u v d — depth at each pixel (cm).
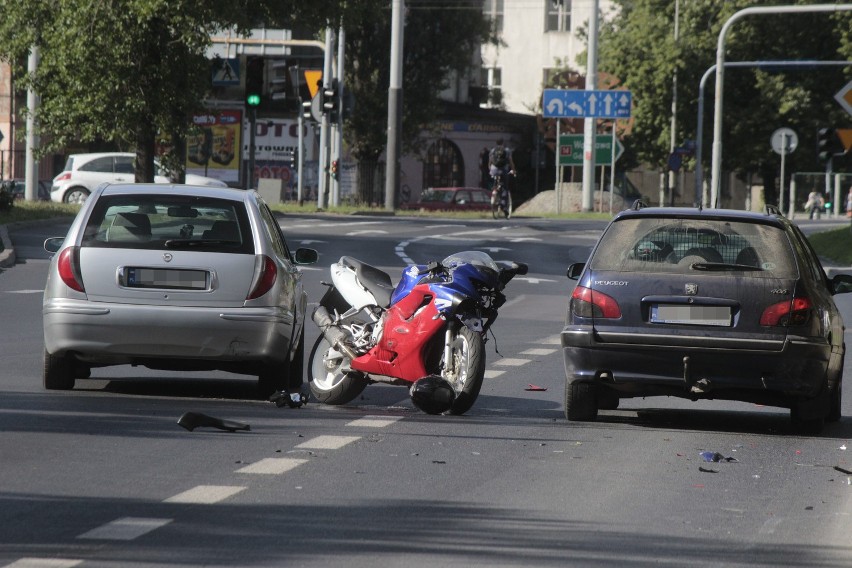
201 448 3425
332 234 13675
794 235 4219
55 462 3178
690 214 4125
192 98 13512
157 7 12769
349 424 3938
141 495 2834
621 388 4034
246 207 4441
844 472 3397
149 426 3753
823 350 3969
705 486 3147
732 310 3962
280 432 3734
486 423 4062
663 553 2461
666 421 4316
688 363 3953
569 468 3322
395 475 3148
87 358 4288
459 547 2450
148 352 4241
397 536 2522
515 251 12525
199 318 4206
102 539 2431
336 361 4512
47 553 2320
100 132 13712
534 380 5169
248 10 13888
